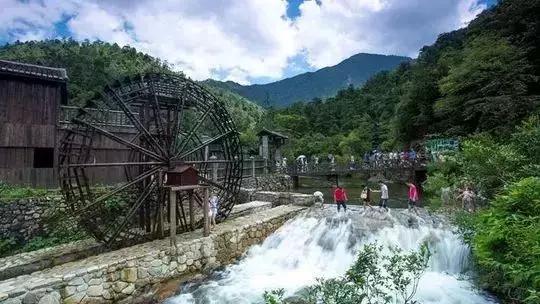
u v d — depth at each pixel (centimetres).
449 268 1027
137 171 1409
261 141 2883
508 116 1817
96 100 1130
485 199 1151
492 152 1166
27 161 1471
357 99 6500
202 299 930
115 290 857
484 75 2111
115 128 1675
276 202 1667
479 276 907
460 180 1397
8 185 1402
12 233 1264
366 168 2567
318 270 1094
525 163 1084
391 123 4184
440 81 2652
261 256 1212
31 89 1495
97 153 1617
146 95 1223
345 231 1220
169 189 1114
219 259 1112
